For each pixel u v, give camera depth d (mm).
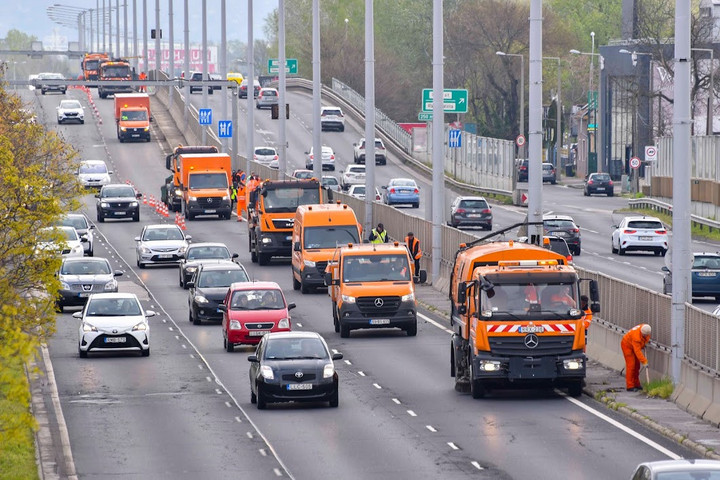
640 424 70312
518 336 77500
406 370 90000
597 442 65500
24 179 77500
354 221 132625
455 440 66562
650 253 165750
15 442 61969
